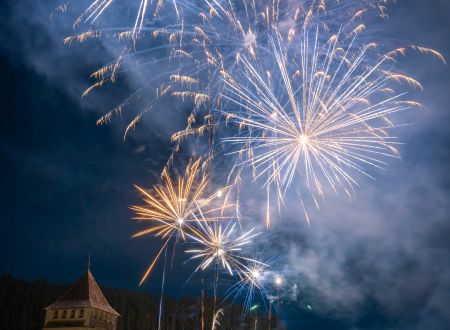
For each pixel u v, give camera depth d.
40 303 114.31
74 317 70.31
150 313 119.50
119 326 116.69
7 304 110.94
